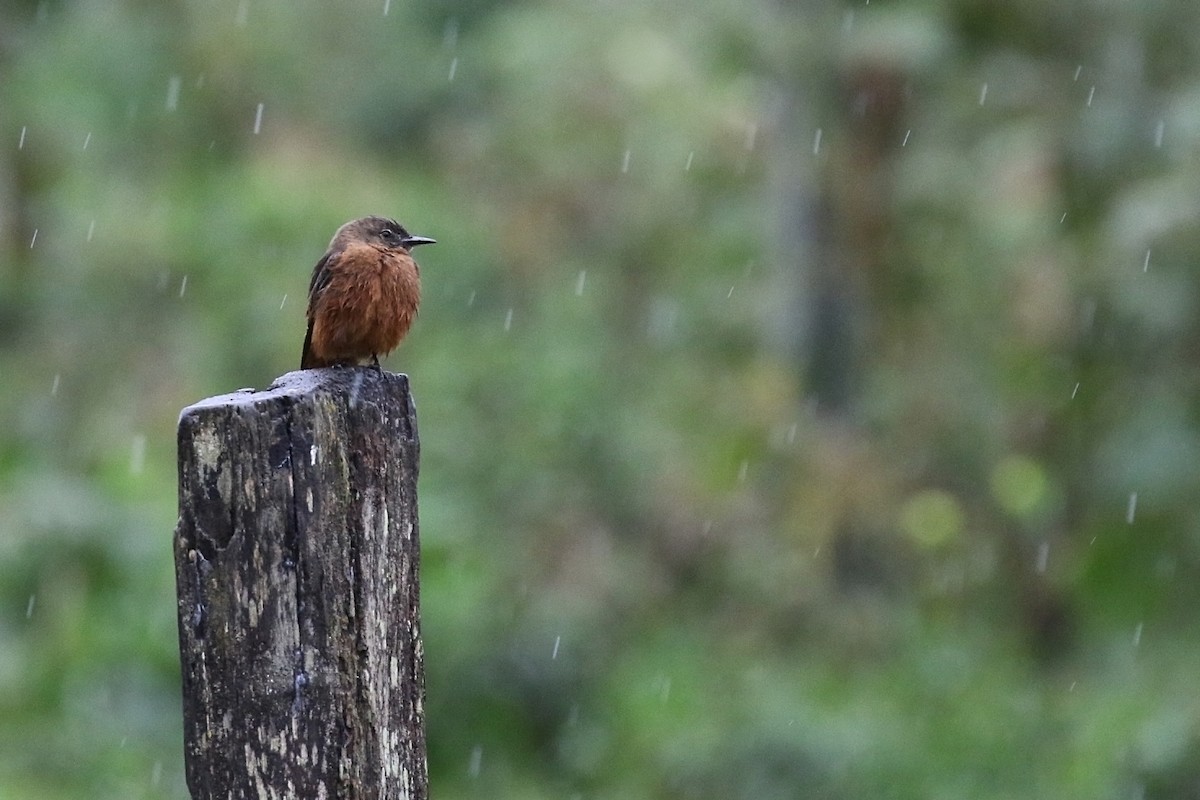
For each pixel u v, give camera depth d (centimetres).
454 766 1477
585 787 1430
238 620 492
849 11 1511
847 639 1548
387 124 2078
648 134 1909
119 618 1433
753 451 1628
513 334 1806
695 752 1380
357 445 511
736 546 1644
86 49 1917
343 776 495
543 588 1611
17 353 1850
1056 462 1533
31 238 1894
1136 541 1349
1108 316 1366
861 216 1598
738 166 1867
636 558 1658
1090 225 1404
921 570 1623
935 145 1578
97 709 1366
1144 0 1380
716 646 1563
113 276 1833
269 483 493
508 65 1936
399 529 527
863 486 1591
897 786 1327
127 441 1691
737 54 1583
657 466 1709
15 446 1730
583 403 1711
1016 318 1620
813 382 1644
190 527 493
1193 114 1250
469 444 1677
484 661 1523
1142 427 1348
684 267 1917
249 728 491
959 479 1650
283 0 2095
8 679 1379
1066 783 1277
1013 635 1597
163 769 1343
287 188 1823
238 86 2027
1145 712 1273
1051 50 1511
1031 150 1561
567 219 1928
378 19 2131
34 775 1288
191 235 1830
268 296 1730
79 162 1941
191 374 1748
